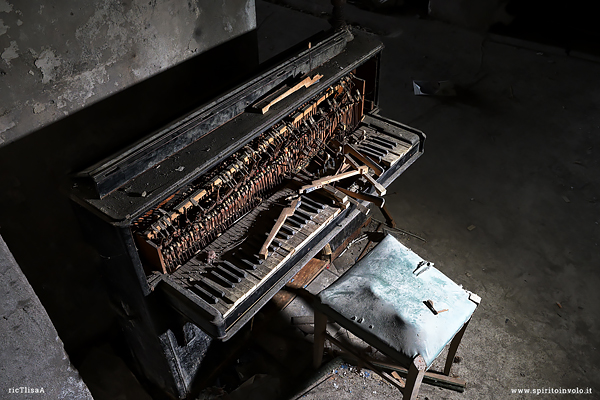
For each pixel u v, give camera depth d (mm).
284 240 2619
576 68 6152
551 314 3475
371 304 2525
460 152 4914
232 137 2400
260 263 2490
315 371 3078
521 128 5230
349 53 3035
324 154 3129
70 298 2947
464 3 6766
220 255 2545
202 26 3160
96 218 2057
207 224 2525
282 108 2594
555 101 5625
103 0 2520
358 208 2893
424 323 2430
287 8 7523
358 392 3006
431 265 2746
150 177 2180
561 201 4379
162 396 3051
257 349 3211
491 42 6629
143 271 2182
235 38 3455
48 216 2643
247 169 2637
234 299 2299
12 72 2270
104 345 3234
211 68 3379
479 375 3105
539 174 4656
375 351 3191
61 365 2066
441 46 6578
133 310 2467
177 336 2564
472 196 4422
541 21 6746
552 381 3088
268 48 6652
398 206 4328
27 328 1862
